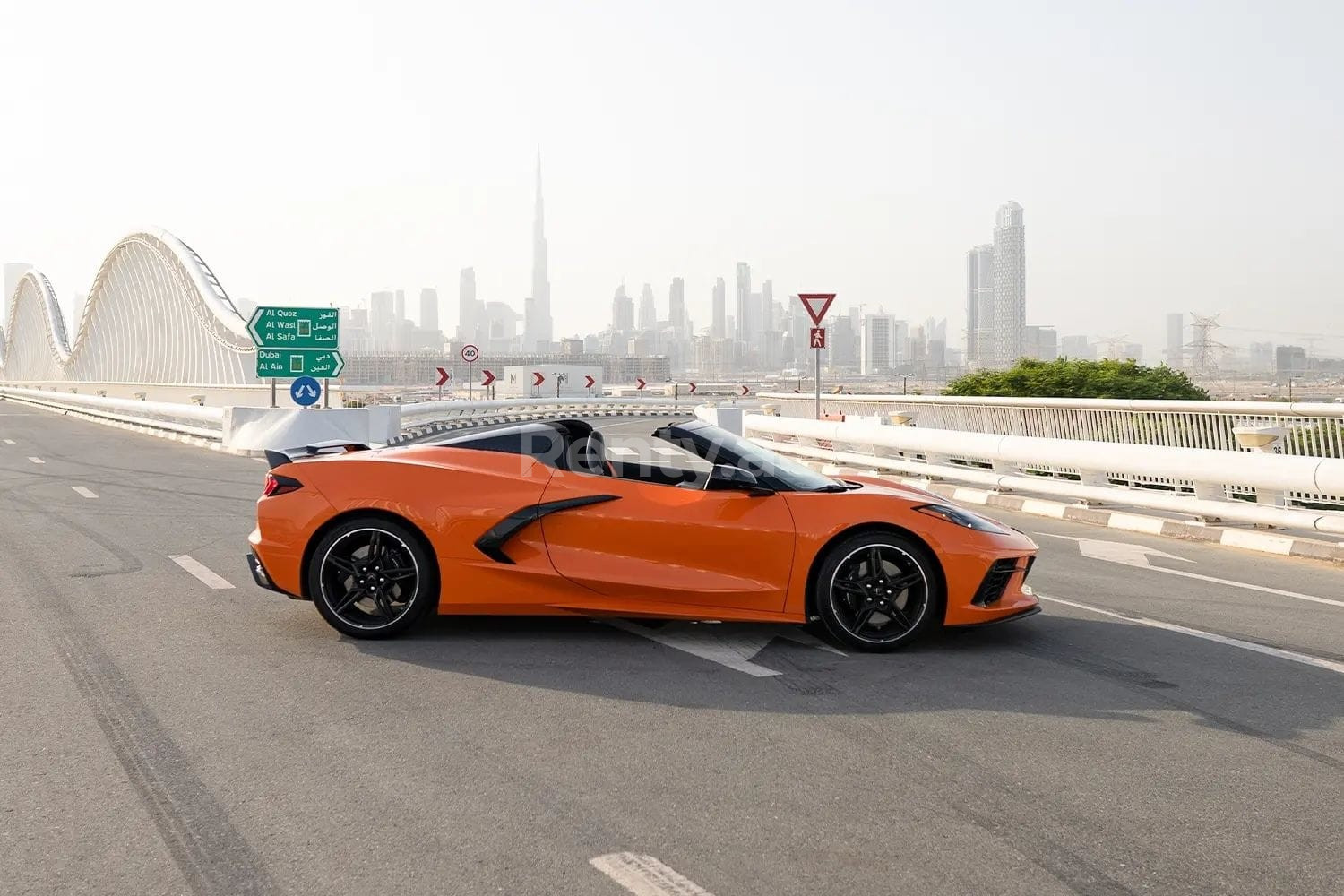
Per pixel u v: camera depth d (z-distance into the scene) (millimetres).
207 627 6070
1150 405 13133
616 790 3656
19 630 6004
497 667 5262
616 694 4812
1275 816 3453
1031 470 13961
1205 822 3408
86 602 6738
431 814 3453
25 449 21344
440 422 30016
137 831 3328
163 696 4762
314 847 3203
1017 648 5684
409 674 5125
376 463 5879
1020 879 2996
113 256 67125
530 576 5633
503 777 3783
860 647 5547
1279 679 5113
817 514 5559
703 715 4508
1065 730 4324
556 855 3148
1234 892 2928
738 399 57406
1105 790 3672
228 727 4344
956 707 4633
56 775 3803
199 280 51812
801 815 3441
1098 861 3117
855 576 5566
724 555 5574
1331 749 4113
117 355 68375
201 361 50969
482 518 5668
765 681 5027
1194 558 8945
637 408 47906
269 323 21688
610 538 5652
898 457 15875
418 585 5711
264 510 5836
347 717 4473
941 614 5578
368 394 74375
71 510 11453
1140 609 6723
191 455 19797
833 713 4539
